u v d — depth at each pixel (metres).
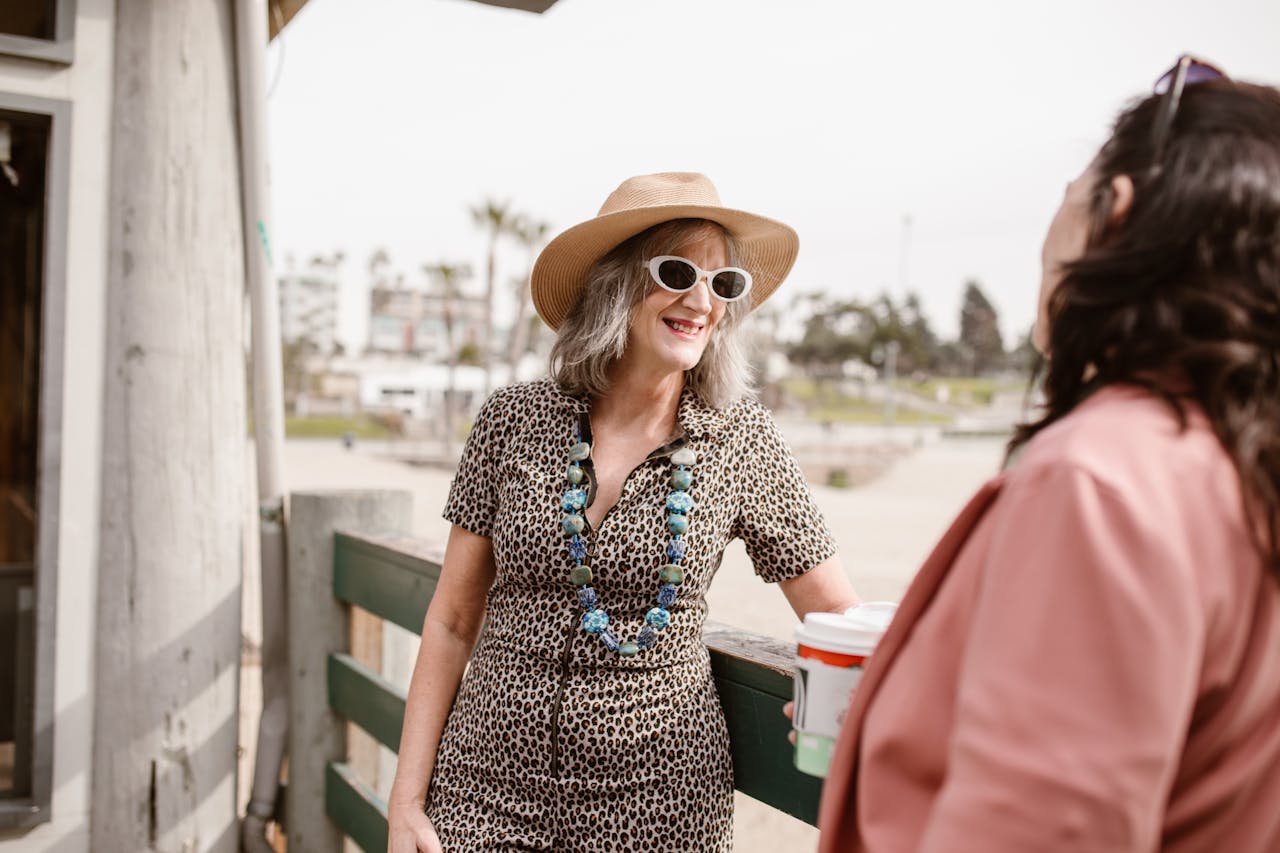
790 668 1.51
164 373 2.72
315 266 90.19
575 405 1.61
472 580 1.72
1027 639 0.70
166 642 2.74
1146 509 0.70
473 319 89.06
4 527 4.57
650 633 1.50
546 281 1.76
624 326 1.56
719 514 1.55
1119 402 0.77
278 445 2.95
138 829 2.74
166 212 2.71
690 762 1.52
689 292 1.54
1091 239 0.84
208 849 2.82
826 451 45.69
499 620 1.60
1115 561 0.68
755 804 5.07
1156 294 0.78
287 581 2.98
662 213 1.58
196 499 2.77
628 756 1.50
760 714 1.55
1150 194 0.80
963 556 0.82
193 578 2.77
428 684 1.72
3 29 2.81
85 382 2.69
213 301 2.78
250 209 2.84
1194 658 0.67
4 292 4.38
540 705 1.52
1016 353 108.88
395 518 2.93
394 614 2.48
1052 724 0.66
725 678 1.64
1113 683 0.66
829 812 0.89
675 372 1.61
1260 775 0.72
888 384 68.31
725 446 1.58
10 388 4.56
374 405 71.88
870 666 0.89
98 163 2.68
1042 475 0.74
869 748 0.84
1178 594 0.67
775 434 1.66
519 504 1.57
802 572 1.60
